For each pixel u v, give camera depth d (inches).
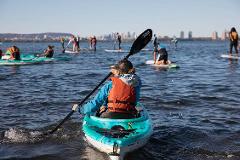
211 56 1416.1
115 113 248.4
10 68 842.8
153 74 709.9
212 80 618.5
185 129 300.7
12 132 292.4
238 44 1288.1
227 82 590.6
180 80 617.3
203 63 1032.2
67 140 271.6
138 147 233.8
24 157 238.1
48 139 274.7
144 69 810.2
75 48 1704.0
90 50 1905.8
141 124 247.1
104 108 265.4
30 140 272.8
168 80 616.4
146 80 614.5
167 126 310.3
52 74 716.0
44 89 513.7
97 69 830.5
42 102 413.1
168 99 432.8
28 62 967.6
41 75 697.0
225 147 256.4
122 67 250.4
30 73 732.7
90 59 1192.2
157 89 511.5
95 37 1776.6
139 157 234.5
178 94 468.1
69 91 495.2
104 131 236.4
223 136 282.2
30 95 460.8
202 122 324.8
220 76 679.1
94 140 231.1
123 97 247.3
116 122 243.3
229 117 343.3
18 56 957.2
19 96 453.7
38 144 263.9
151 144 261.3
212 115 351.9
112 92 249.0
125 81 247.0
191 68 856.3
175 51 2003.0
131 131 235.8
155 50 916.6
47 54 1085.8
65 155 240.4
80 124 315.6
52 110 372.8
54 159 234.2
